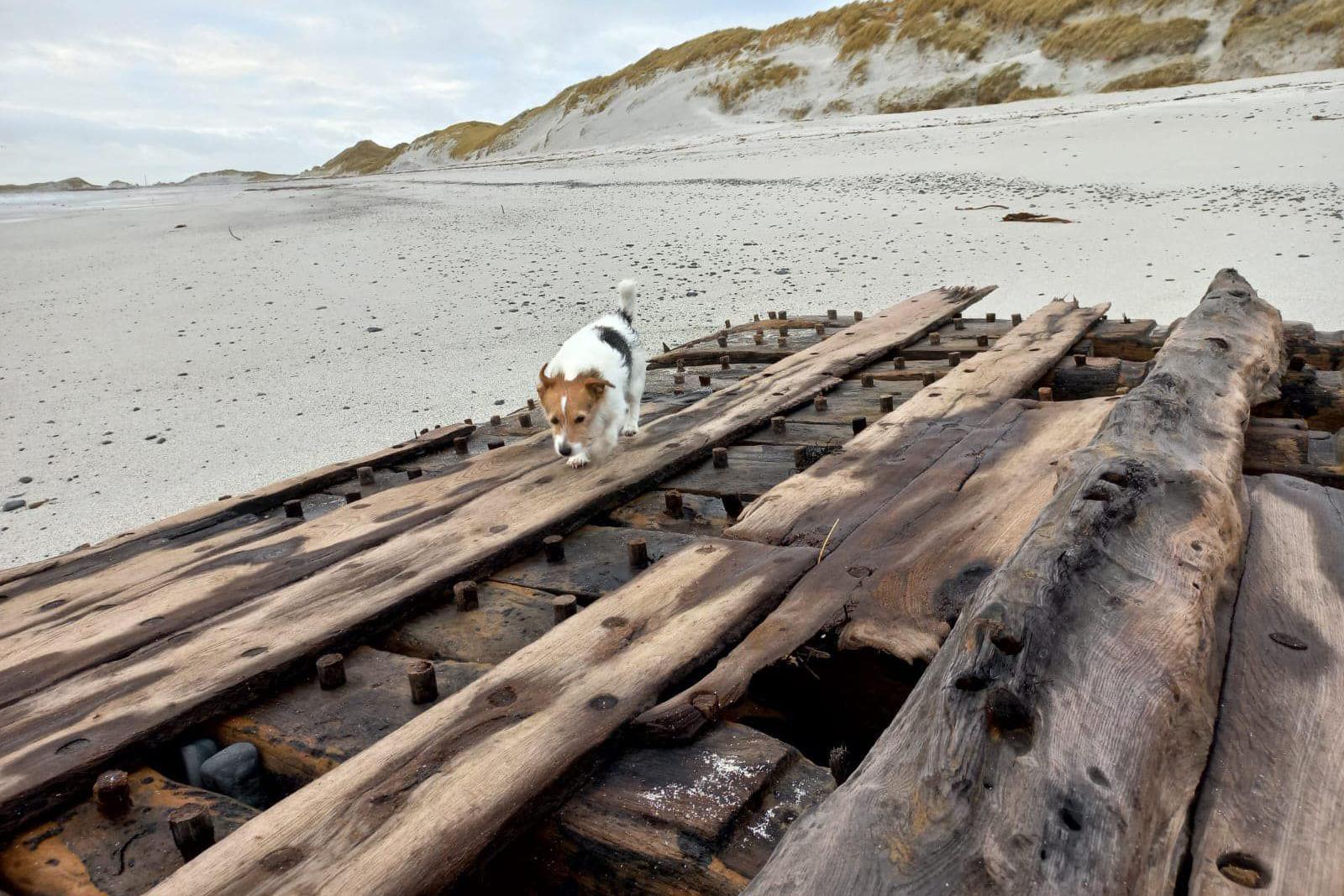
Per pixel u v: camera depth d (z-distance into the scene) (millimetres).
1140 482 2168
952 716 1427
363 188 40469
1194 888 1205
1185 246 11211
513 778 1766
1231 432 2760
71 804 1991
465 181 36750
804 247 13891
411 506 3621
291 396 8562
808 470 3492
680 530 3340
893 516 2930
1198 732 1490
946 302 7004
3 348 11508
